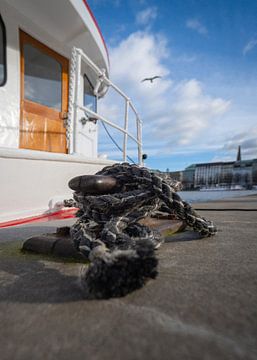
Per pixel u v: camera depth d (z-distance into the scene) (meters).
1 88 2.91
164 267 0.95
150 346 0.48
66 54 3.71
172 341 0.49
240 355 0.45
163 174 1.22
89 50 3.93
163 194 1.10
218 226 1.92
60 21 3.24
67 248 1.09
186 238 1.45
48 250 1.13
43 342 0.51
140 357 0.45
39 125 3.33
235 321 0.56
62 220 2.45
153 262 0.67
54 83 3.57
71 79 2.72
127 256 0.64
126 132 3.48
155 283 0.79
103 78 3.10
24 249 1.21
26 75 3.19
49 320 0.59
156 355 0.45
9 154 2.24
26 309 0.65
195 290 0.73
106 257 0.66
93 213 1.06
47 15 3.13
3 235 1.67
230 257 1.08
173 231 1.51
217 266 0.96
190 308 0.62
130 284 0.66
